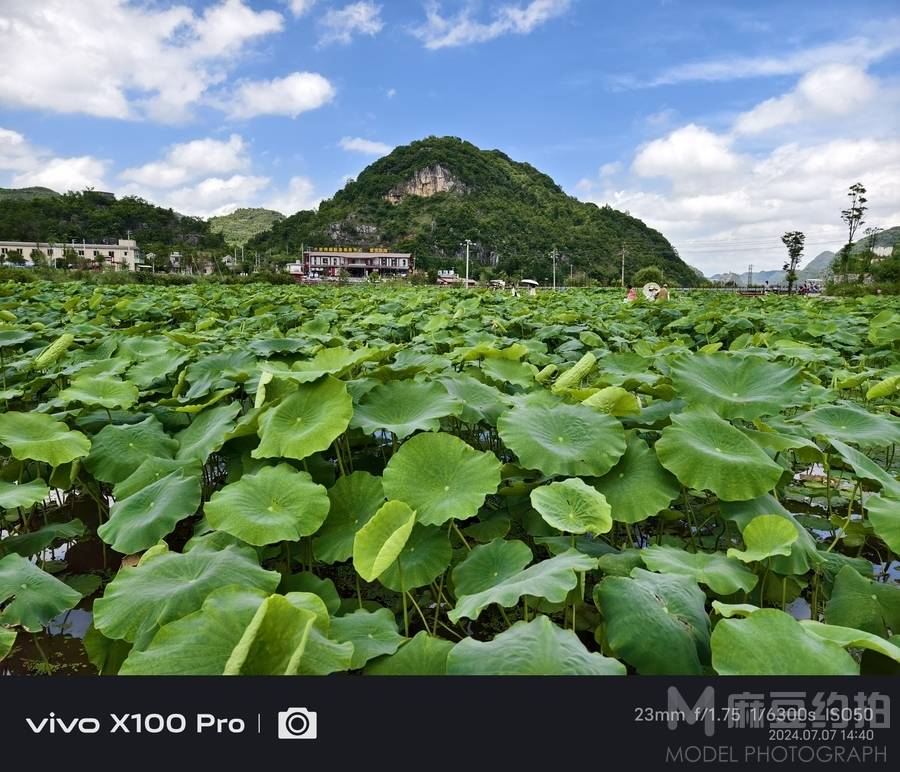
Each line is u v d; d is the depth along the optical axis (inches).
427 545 112.6
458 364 243.3
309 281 2397.9
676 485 121.1
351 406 130.7
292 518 110.0
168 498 121.7
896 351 343.6
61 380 253.9
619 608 84.1
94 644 99.1
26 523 173.5
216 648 75.4
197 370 213.6
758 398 145.6
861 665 83.9
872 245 3144.7
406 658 83.5
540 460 122.4
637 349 289.1
